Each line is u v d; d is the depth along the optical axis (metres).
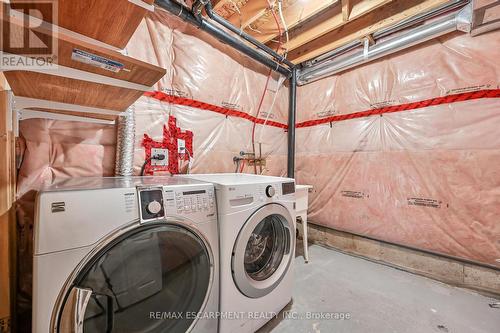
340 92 2.58
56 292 0.67
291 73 2.73
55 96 1.02
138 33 1.59
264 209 1.29
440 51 1.90
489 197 1.69
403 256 2.12
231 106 2.24
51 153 1.27
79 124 1.37
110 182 1.03
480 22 1.62
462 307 1.53
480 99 1.72
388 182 2.19
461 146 1.79
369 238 2.35
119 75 0.85
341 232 2.58
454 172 1.83
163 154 1.72
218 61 2.11
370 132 2.32
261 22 2.20
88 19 0.75
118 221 0.78
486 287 1.72
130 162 1.46
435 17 1.89
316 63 2.76
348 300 1.60
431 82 1.94
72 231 0.69
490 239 1.69
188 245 0.97
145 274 0.86
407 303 1.57
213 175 1.77
